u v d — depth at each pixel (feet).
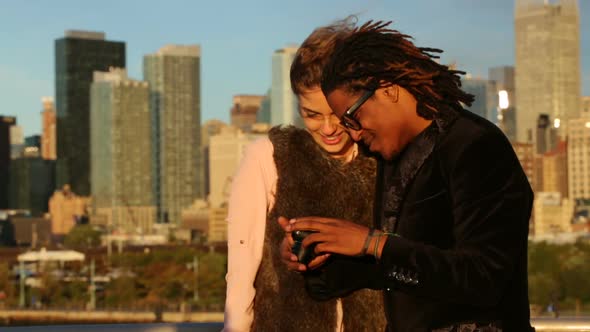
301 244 9.32
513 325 8.91
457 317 8.92
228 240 11.03
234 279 10.84
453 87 9.15
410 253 8.77
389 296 9.41
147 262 426.51
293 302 10.68
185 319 299.58
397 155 9.49
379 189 10.03
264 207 10.96
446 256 8.67
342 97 9.34
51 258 433.07
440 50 9.26
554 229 553.23
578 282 276.62
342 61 9.29
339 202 10.91
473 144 8.87
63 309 334.85
